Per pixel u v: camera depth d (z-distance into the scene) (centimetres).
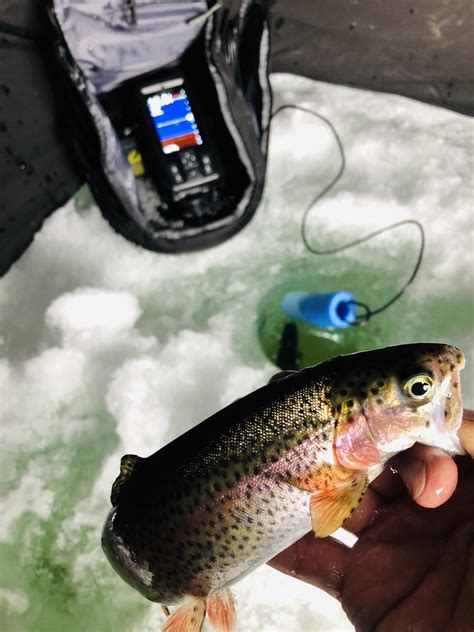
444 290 76
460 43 76
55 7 59
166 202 75
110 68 68
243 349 75
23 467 71
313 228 79
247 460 38
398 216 78
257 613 66
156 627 66
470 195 78
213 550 39
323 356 73
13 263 76
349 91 82
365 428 37
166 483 39
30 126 69
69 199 79
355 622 43
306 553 46
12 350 74
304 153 81
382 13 74
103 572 68
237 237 79
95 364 73
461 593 39
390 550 44
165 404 72
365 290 77
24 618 66
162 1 63
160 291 77
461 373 73
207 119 71
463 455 42
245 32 68
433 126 82
